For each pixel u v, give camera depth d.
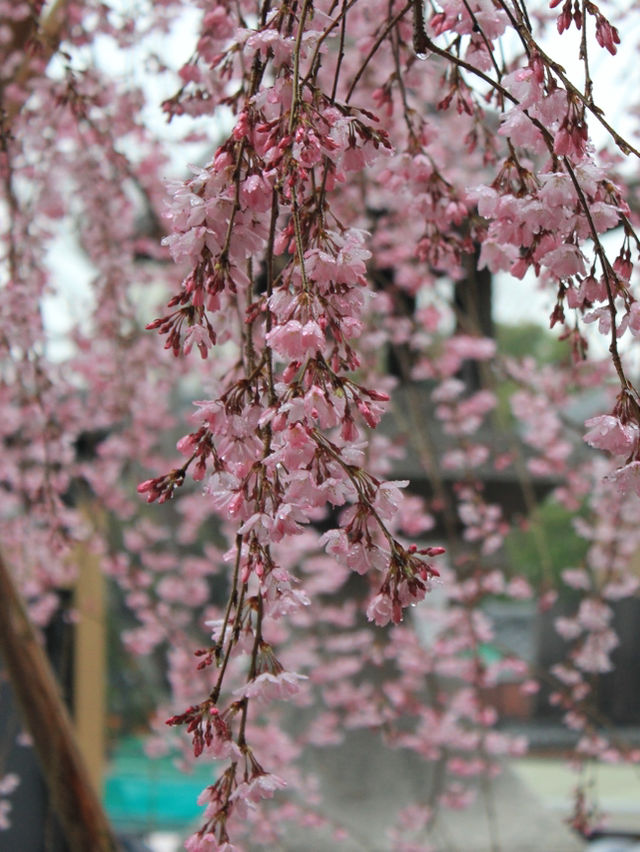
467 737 4.75
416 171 1.96
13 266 3.29
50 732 3.32
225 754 1.28
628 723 12.08
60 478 3.98
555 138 1.39
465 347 4.16
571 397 4.64
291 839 4.89
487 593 4.68
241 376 1.80
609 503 4.37
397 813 5.04
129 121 3.48
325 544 1.27
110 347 4.38
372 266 3.99
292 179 1.22
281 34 1.42
